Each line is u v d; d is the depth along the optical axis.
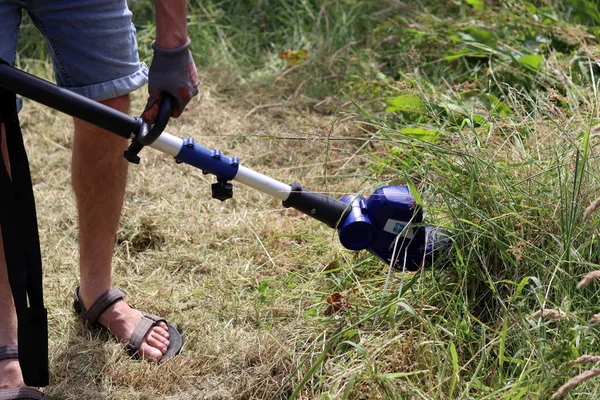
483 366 1.78
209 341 2.04
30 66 3.70
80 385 1.90
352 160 2.87
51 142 3.13
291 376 1.81
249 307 2.17
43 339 1.69
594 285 1.85
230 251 2.45
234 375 1.94
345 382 1.79
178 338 2.06
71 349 2.00
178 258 2.43
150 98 1.68
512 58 3.07
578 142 2.15
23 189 1.65
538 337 1.73
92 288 2.05
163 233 2.54
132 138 1.71
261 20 4.06
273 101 3.44
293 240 2.48
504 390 1.70
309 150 3.02
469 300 1.99
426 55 3.37
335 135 3.09
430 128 2.57
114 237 2.05
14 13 1.73
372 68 3.39
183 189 2.80
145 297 2.24
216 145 3.08
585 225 1.92
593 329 1.76
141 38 3.88
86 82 1.83
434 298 1.99
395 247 1.88
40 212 2.68
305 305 2.16
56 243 2.52
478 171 2.04
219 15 4.04
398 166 2.49
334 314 2.06
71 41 1.80
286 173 2.90
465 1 3.55
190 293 2.28
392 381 1.74
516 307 1.80
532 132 2.30
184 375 1.94
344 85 3.16
